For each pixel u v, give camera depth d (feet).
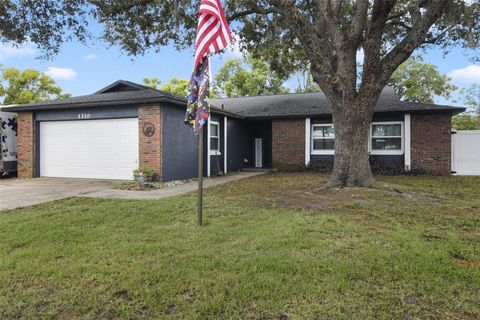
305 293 8.72
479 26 32.94
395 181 32.60
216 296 8.57
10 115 40.63
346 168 26.07
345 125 25.77
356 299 8.42
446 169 40.45
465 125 73.87
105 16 33.09
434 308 8.04
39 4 31.09
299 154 47.26
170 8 33.65
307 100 54.80
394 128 42.93
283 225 15.31
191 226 15.52
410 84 93.81
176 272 10.03
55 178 37.04
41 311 8.03
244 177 39.27
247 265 10.52
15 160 41.14
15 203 21.84
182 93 102.63
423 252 11.58
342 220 16.28
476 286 9.14
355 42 25.31
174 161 34.83
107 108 35.19
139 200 22.65
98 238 13.62
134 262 10.91
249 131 54.75
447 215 17.38
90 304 8.29
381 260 10.86
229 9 33.94
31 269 10.40
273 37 35.37
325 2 26.07
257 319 7.61
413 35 23.61
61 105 35.73
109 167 35.73
